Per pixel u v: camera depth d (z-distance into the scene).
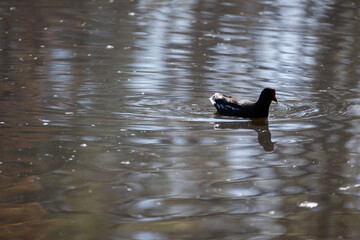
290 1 36.25
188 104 15.60
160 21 28.84
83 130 12.91
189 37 25.25
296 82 18.39
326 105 15.89
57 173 10.40
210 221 8.76
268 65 20.64
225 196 9.71
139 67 19.58
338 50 23.64
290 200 9.63
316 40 25.53
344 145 12.48
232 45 23.89
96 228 8.40
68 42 23.22
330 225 8.72
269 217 8.96
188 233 8.32
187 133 13.10
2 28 25.45
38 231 8.23
